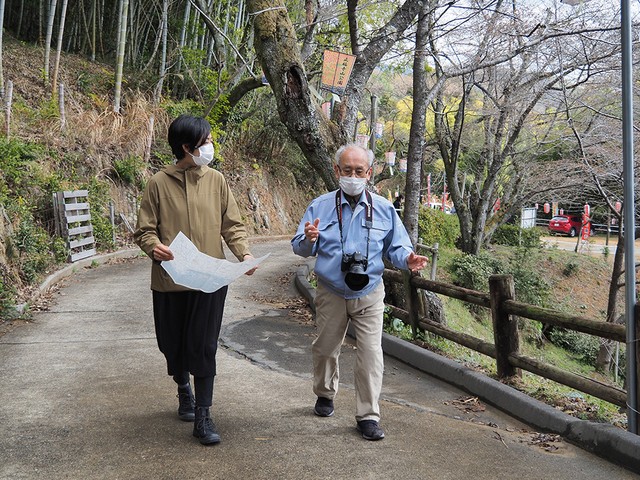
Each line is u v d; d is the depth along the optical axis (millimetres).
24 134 12086
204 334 3381
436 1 8406
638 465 3338
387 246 3826
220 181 3559
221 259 3414
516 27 9906
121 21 16109
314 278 10586
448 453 3484
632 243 3770
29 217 9625
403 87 24047
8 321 6781
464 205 16609
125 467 3094
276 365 5375
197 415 3410
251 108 22062
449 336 5832
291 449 3385
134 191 14562
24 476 2984
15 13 19281
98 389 4441
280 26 7055
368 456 3344
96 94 16844
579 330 4195
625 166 3787
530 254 21859
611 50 10000
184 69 20031
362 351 3666
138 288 9102
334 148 7301
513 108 12961
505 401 4473
